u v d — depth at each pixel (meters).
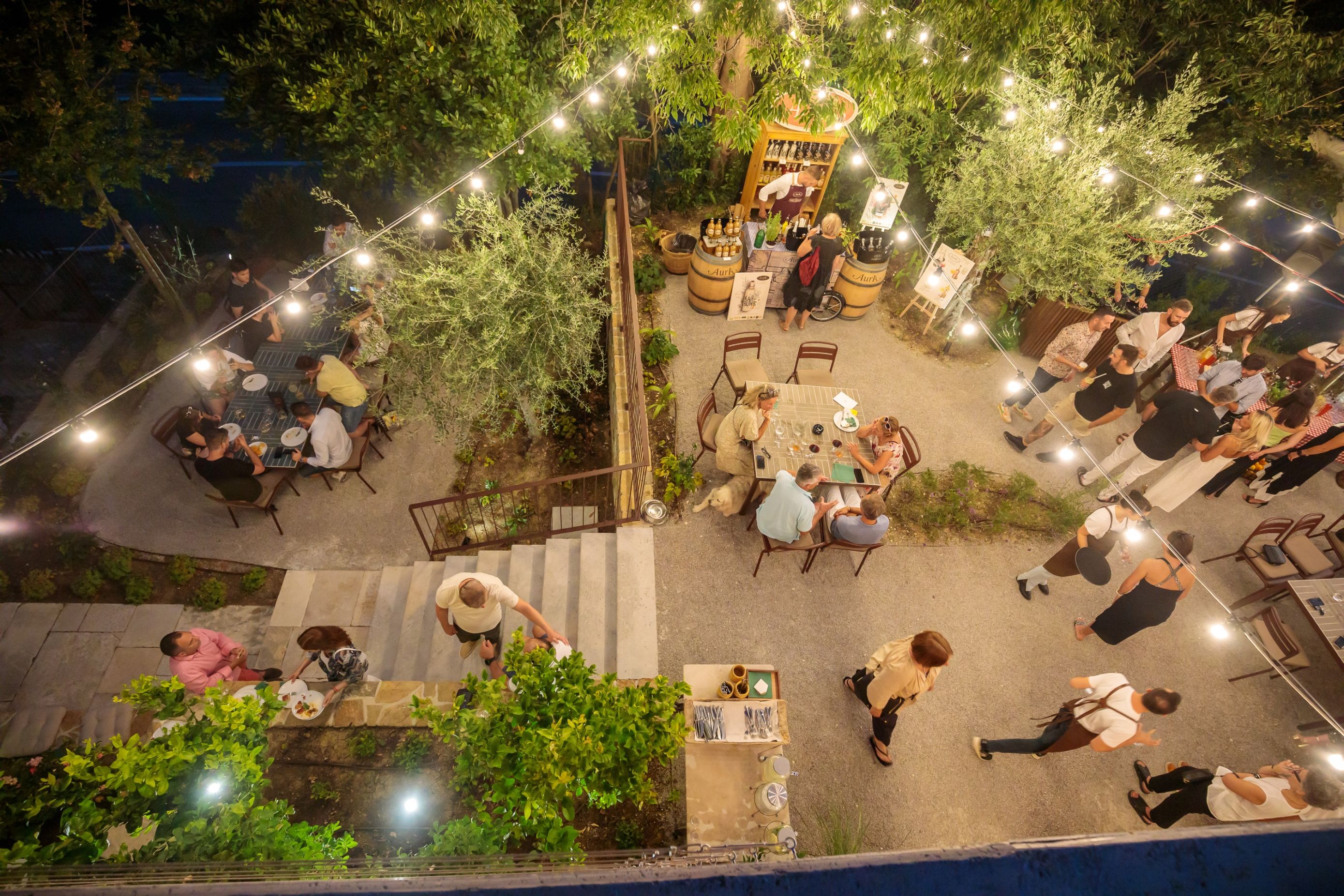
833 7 7.34
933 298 9.20
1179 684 6.41
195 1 8.25
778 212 9.79
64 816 3.20
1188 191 8.47
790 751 5.78
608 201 11.06
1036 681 6.35
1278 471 7.72
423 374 7.46
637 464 6.45
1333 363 8.05
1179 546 5.54
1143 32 11.29
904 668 5.02
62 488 8.33
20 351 10.20
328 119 8.73
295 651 7.43
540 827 3.66
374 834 5.39
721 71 10.91
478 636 5.75
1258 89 9.73
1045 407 8.77
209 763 3.41
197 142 14.81
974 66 7.51
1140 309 8.75
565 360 7.44
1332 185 10.77
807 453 6.81
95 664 7.27
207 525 8.28
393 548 8.28
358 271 8.41
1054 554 7.12
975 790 5.69
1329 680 6.59
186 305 10.87
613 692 3.97
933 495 7.70
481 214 7.31
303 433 7.96
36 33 7.49
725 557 6.95
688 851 3.67
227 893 0.70
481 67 7.89
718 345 9.12
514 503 8.70
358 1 7.78
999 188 8.33
